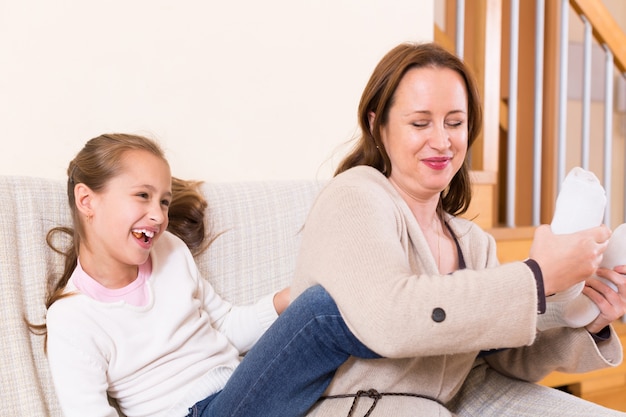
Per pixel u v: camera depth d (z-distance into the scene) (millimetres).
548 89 3189
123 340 1150
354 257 944
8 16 1519
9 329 1116
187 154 1738
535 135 2459
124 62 1645
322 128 1934
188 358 1220
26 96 1549
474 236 1257
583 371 1210
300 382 1029
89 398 1079
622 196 3527
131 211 1151
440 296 882
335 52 1935
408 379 1067
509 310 886
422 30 2076
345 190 1027
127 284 1216
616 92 3461
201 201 1395
